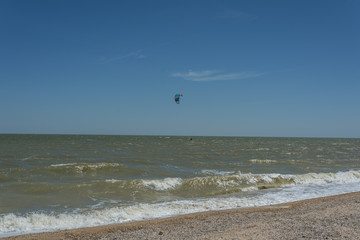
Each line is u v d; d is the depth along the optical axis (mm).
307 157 40719
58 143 64562
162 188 16594
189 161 31156
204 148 57250
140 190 15930
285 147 69312
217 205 13312
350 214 9789
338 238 6840
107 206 12703
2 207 11930
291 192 16734
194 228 8977
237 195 15695
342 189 17984
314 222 8664
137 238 8008
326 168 28406
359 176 23266
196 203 13578
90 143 68125
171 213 11875
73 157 32344
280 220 9102
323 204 12602
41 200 13297
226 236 7254
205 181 18297
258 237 7066
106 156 34531
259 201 14305
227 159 34656
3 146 48844
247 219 10047
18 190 14805
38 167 21844
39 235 8531
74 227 9945
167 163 28797
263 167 27625
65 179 18812
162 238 7895
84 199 13805
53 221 10414
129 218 11062
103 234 8594
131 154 38312
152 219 10836
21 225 9914
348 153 51250
